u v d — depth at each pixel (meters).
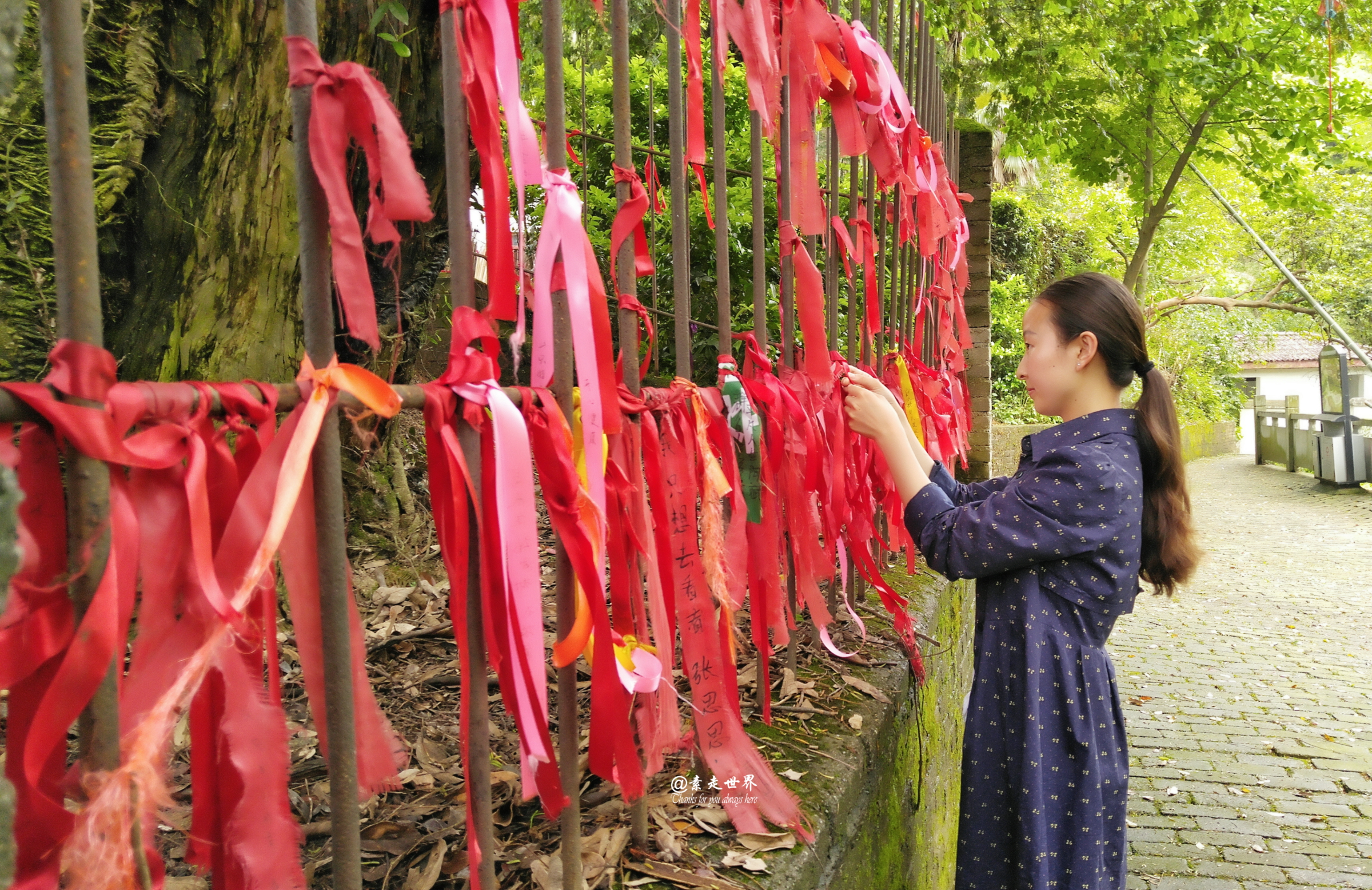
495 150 0.72
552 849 1.07
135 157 1.69
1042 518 1.40
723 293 1.28
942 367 2.77
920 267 2.36
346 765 0.57
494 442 0.69
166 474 0.46
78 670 0.40
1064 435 1.50
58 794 0.43
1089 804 1.40
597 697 0.82
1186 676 4.96
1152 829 3.30
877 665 1.78
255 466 0.50
